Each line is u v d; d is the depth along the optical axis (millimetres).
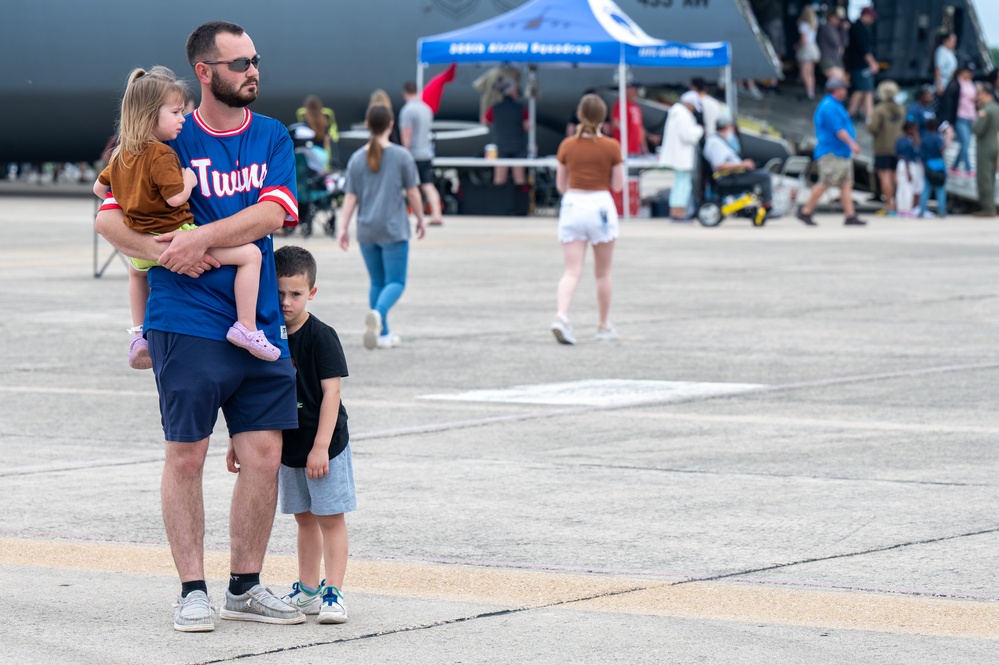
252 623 9523
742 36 59062
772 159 58938
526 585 10367
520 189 56688
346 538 9641
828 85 49188
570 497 13125
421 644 9023
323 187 44688
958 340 23516
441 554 11219
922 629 9281
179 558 9422
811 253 38969
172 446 9383
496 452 15188
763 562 10938
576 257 23391
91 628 9359
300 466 9516
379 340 22953
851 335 24125
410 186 22734
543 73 58531
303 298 9406
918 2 70875
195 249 9109
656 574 10633
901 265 35688
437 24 60125
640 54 51094
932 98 62156
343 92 61094
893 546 11383
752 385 19344
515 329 25125
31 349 22844
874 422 16750
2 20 60281
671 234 45906
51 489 13484
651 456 14969
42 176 87562
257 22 60125
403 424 16750
